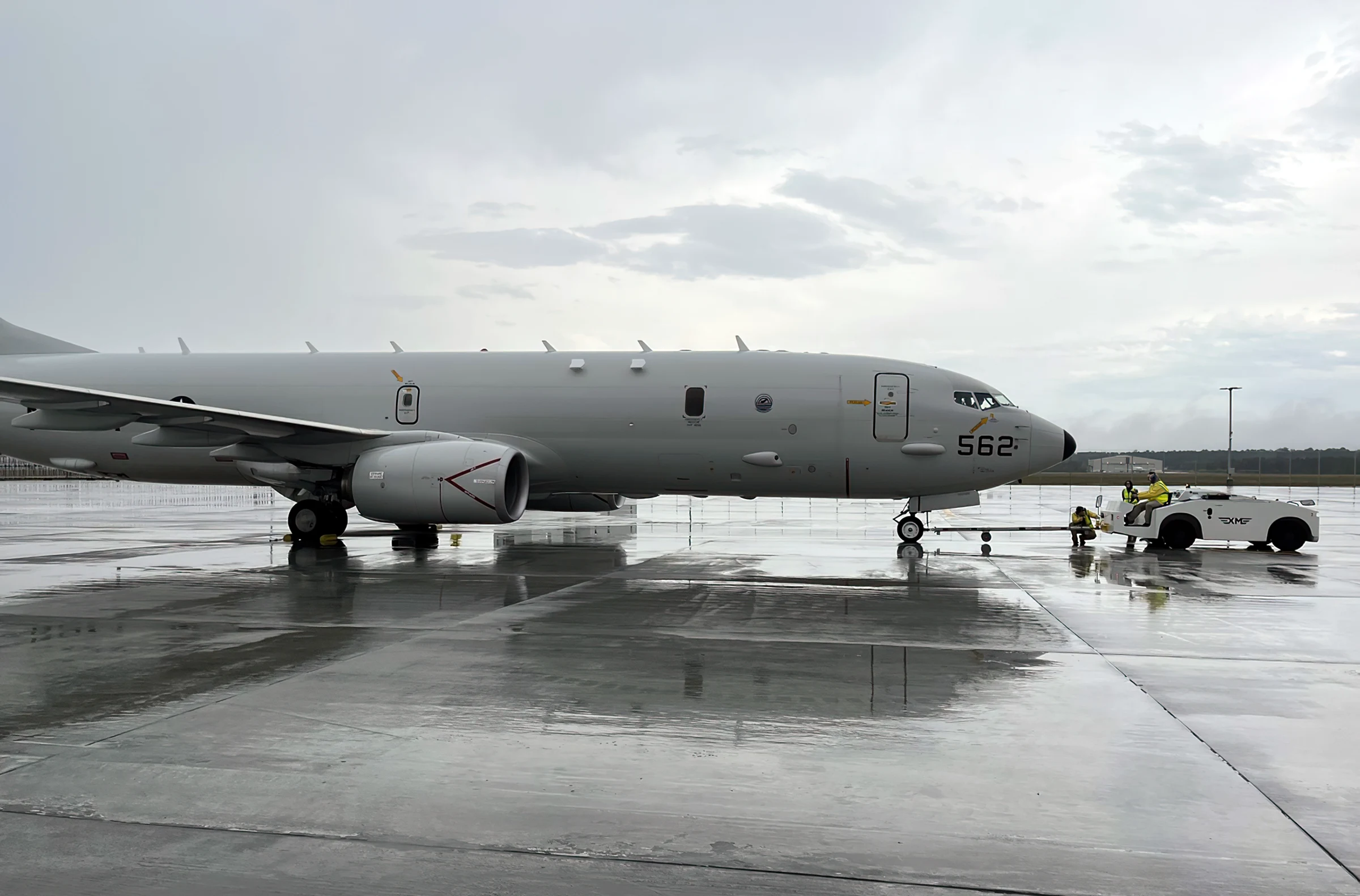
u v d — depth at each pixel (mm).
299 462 17953
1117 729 6285
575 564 16250
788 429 17703
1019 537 23078
